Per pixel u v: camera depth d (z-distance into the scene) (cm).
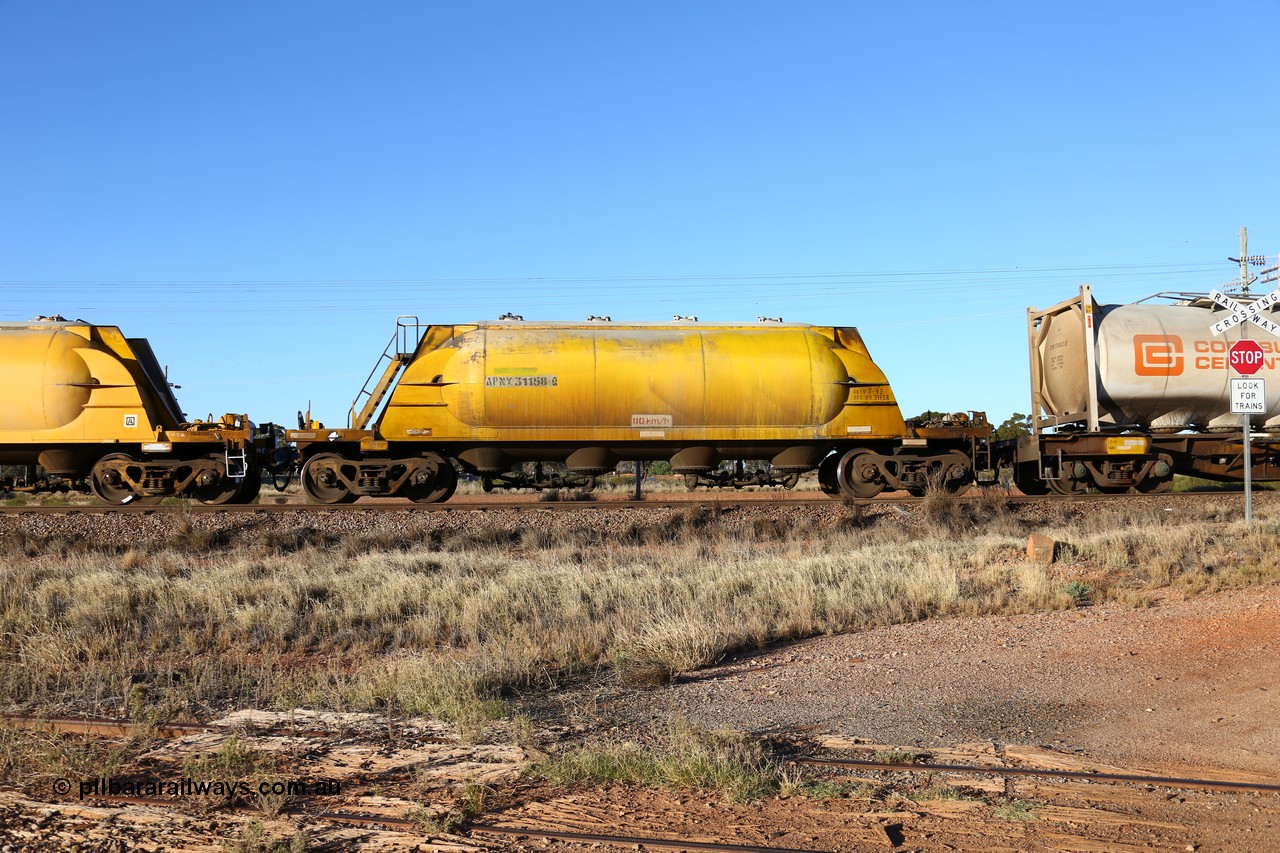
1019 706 766
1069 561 1415
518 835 514
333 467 2162
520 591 1280
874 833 507
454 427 2161
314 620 1193
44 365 2147
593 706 805
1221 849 479
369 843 507
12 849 507
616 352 2183
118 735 737
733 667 964
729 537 1894
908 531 1898
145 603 1290
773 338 2247
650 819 535
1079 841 493
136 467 2158
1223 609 1044
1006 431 3628
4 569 1485
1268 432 2303
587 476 2302
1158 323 2234
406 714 796
